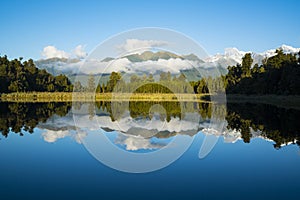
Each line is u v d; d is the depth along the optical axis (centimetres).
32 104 3578
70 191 658
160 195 634
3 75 6016
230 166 852
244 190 665
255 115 2278
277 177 760
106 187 680
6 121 1803
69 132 1384
